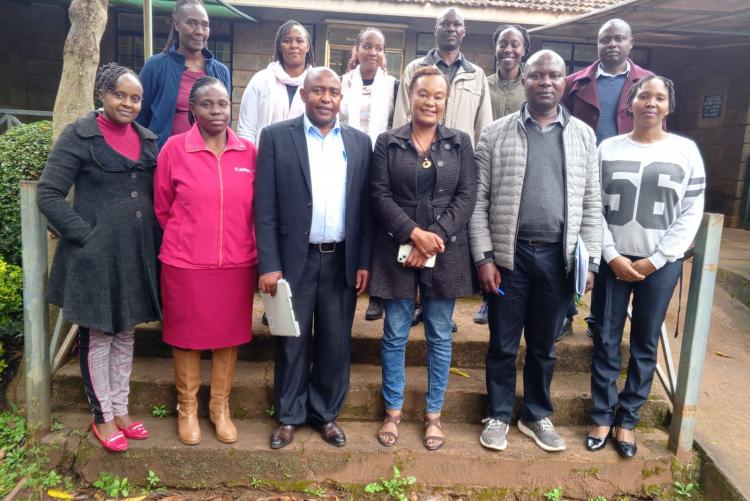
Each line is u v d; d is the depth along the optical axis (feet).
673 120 29.48
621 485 8.50
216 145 7.97
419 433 8.91
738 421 9.60
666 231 8.20
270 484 8.29
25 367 8.91
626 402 8.64
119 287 7.66
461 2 25.35
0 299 10.26
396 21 27.22
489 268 8.17
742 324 13.28
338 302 8.27
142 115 10.11
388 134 8.04
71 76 11.41
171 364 9.81
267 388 9.14
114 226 7.55
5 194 11.74
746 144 24.72
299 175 7.84
